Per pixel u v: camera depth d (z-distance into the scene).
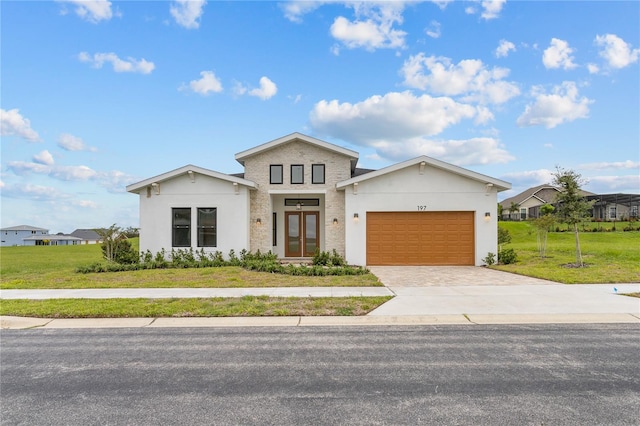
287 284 10.62
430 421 3.23
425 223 15.92
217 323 6.93
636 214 40.62
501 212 56.91
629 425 3.13
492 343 5.60
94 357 5.12
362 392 3.88
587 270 12.42
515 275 12.51
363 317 7.14
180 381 4.24
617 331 6.20
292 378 4.29
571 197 13.95
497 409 3.45
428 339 5.85
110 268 14.12
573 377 4.24
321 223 18.44
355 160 18.05
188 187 16.78
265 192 17.48
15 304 8.16
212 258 16.53
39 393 3.95
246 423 3.24
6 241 96.38
